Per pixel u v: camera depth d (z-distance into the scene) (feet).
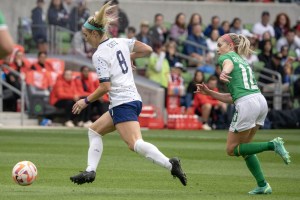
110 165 118.32
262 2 288.51
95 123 88.99
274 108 234.17
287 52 256.52
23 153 135.23
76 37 233.14
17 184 94.58
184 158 131.85
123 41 88.69
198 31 246.06
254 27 263.08
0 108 213.25
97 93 86.89
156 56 225.76
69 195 85.56
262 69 242.37
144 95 221.66
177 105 219.61
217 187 94.79
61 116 212.02
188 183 98.43
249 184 98.07
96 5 245.65
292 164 124.57
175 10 274.57
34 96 211.61
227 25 253.24
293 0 289.94
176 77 220.43
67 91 206.59
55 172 108.06
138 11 271.69
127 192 88.94
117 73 86.89
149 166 117.39
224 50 91.09
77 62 230.07
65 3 234.58
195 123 216.54
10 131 188.34
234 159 130.62
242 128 88.53
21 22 231.30
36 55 226.99
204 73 235.81
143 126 217.36
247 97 88.58
